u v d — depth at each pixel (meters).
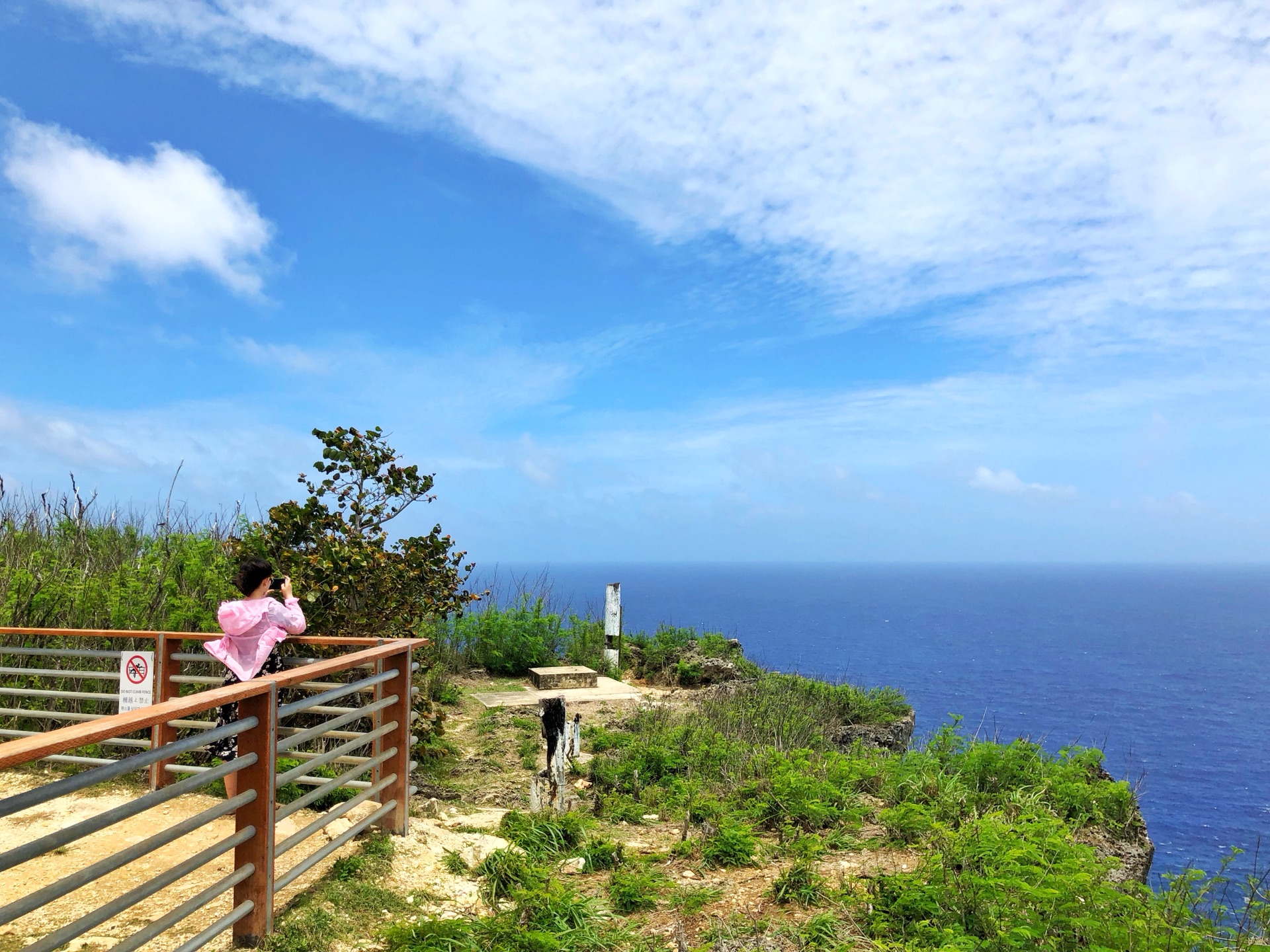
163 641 6.41
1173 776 48.19
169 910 4.35
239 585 5.80
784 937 4.68
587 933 4.68
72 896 4.47
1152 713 78.00
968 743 8.75
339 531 8.87
